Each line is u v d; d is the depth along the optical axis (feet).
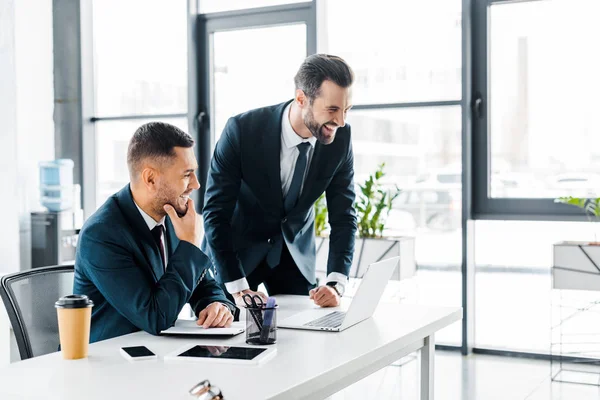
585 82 14.52
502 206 15.23
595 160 14.51
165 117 18.03
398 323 6.61
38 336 6.53
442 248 15.71
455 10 15.40
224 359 5.09
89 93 18.75
